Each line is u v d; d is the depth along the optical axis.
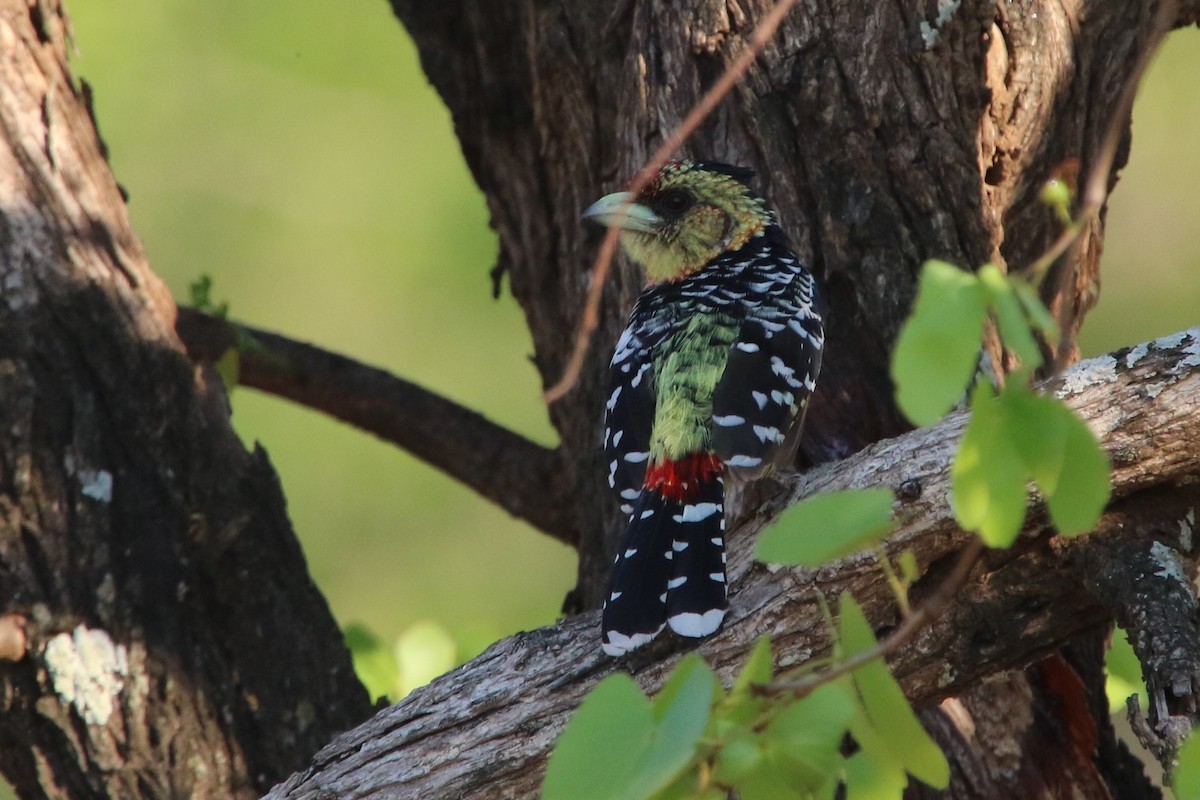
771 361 8.65
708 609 7.65
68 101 9.41
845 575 7.45
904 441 7.70
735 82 9.47
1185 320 16.97
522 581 16.86
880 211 9.29
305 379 11.59
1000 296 4.55
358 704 9.24
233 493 9.20
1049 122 9.38
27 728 8.62
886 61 9.22
